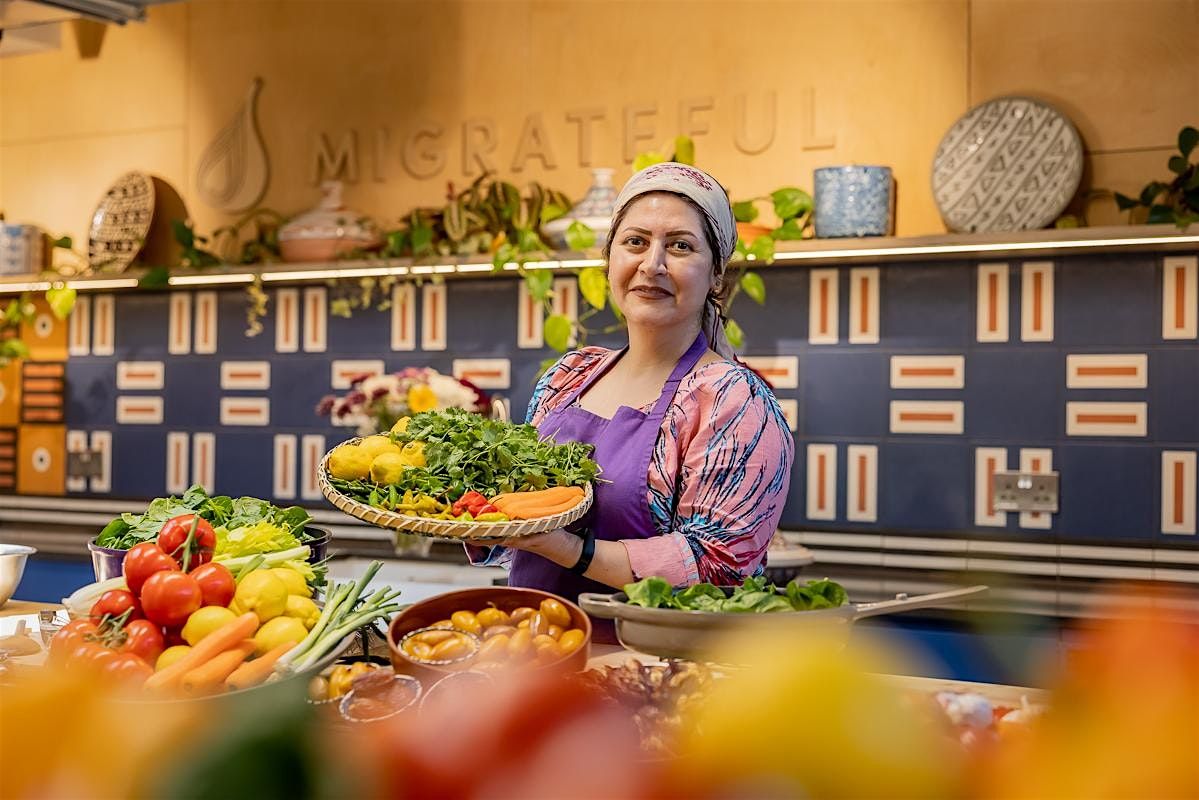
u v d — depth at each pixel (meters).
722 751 0.18
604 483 1.85
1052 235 2.94
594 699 0.19
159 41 4.29
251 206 4.14
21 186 4.50
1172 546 3.05
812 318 3.39
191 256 3.96
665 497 1.83
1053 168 3.05
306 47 4.07
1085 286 3.13
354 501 1.58
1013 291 3.20
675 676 0.79
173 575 1.32
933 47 3.29
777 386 3.43
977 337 3.23
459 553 3.56
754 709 0.18
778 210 3.22
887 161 3.32
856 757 0.17
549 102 3.74
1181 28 3.05
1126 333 3.10
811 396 3.39
